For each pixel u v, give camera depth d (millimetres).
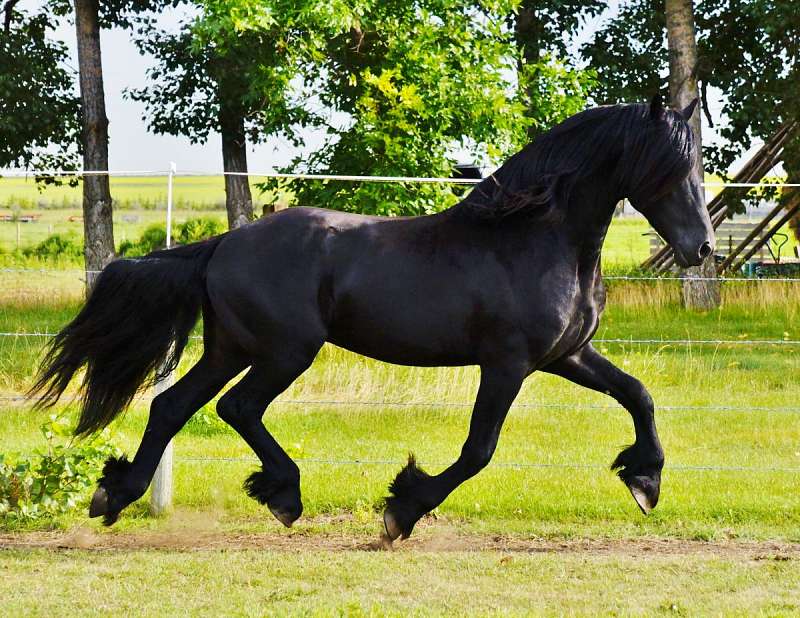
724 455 10672
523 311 7051
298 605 6164
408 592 6473
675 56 22688
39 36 29047
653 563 7129
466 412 12172
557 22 29266
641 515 8508
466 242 7188
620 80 28750
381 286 7168
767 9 24172
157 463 7516
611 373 7664
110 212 25203
